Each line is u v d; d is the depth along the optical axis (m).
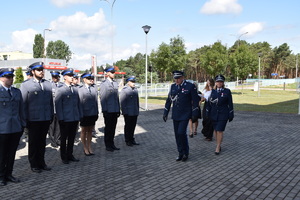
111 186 4.74
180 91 6.16
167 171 5.52
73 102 6.16
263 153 6.85
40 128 5.57
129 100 7.68
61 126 6.05
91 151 6.93
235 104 20.45
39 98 5.48
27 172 5.55
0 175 4.84
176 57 34.44
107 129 7.24
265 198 4.21
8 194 4.44
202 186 4.71
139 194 4.39
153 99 25.38
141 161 6.25
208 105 6.93
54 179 5.12
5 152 4.88
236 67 42.47
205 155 6.73
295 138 8.55
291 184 4.77
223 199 4.18
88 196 4.33
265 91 38.28
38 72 5.50
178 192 4.46
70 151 6.28
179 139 6.16
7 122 4.78
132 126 7.80
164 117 6.52
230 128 10.44
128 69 76.38
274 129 10.16
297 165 5.85
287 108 17.66
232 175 5.25
